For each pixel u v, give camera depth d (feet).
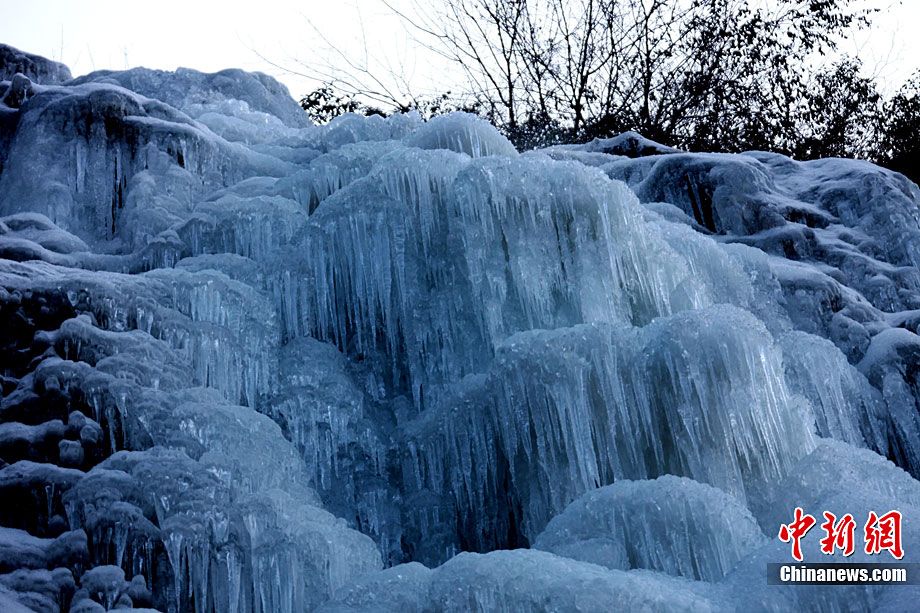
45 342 17.76
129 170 24.80
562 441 18.67
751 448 18.70
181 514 15.69
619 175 32.83
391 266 21.91
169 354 18.34
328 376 20.43
